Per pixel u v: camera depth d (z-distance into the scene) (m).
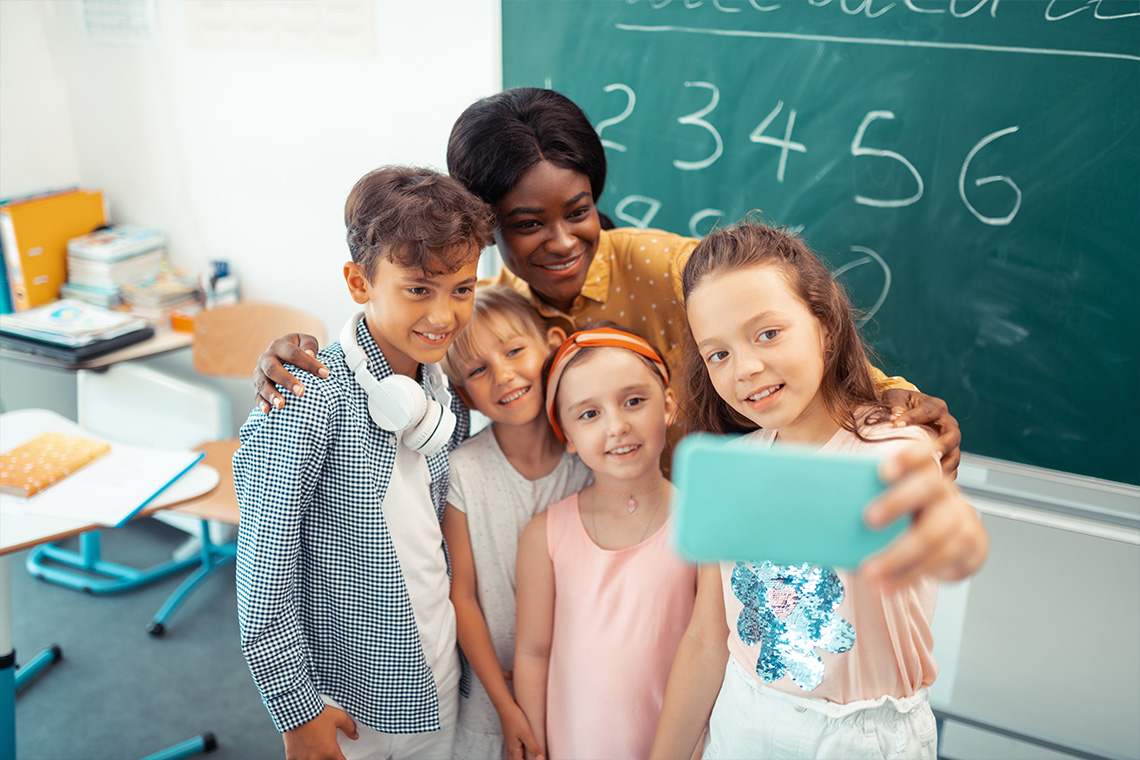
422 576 1.09
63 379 2.67
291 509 0.95
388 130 2.13
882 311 1.66
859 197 1.63
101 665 2.07
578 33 1.82
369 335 1.03
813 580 0.86
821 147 1.64
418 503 1.08
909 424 0.82
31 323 2.24
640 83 1.78
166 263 2.60
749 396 0.77
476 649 1.16
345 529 1.02
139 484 1.48
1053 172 1.46
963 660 1.68
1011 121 1.47
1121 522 1.50
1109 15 1.37
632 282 1.28
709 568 0.96
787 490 0.36
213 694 1.98
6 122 2.42
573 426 1.06
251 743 1.83
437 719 1.08
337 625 1.07
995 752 1.72
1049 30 1.41
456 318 0.97
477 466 1.17
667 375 1.11
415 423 1.01
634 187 1.85
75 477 1.49
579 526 1.11
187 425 2.37
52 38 2.49
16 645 2.13
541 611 1.13
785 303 0.77
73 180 2.63
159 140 2.46
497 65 1.94
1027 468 1.59
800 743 0.85
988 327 1.57
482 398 1.13
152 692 1.98
